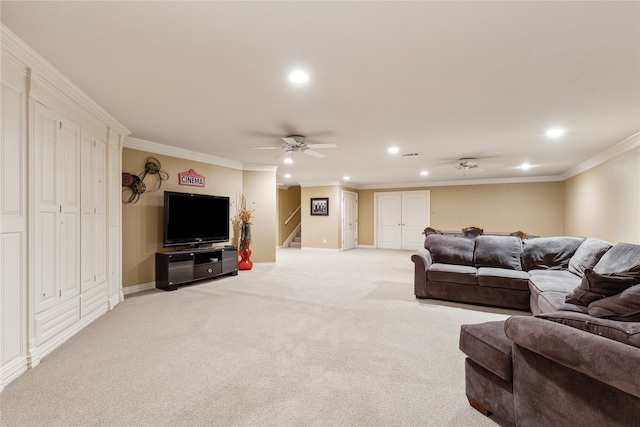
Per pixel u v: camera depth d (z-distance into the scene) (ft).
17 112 6.97
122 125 12.22
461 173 25.76
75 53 6.92
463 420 5.65
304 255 28.37
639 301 5.46
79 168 9.58
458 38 6.27
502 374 5.32
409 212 32.86
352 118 11.37
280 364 7.70
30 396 6.29
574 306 7.61
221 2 5.19
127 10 5.43
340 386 6.74
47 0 5.16
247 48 6.70
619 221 15.44
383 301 13.28
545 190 27.40
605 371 3.80
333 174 26.73
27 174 7.29
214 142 15.10
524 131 12.96
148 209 15.30
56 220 8.41
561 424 4.40
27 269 7.32
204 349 8.52
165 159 16.05
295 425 5.50
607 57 6.98
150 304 12.64
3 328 6.60
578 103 9.80
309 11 5.42
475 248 14.53
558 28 5.90
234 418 5.67
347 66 7.48
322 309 12.10
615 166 15.89
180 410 5.90
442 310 12.09
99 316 11.05
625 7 5.26
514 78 8.07
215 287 15.60
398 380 6.99
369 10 5.39
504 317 11.30
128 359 7.91
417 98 9.46
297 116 11.17
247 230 20.38
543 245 13.43
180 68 7.62
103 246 11.32
